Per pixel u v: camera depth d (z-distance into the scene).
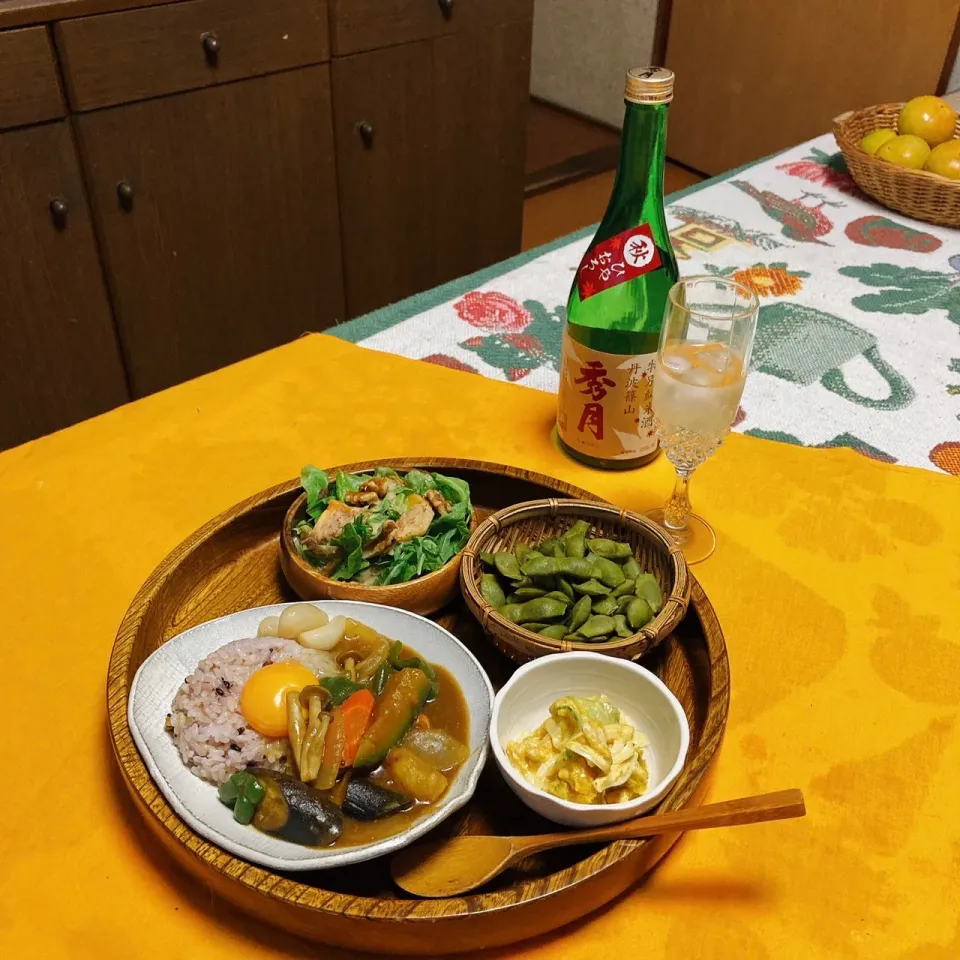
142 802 0.59
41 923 0.57
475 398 1.08
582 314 0.92
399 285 2.46
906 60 2.90
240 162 1.94
